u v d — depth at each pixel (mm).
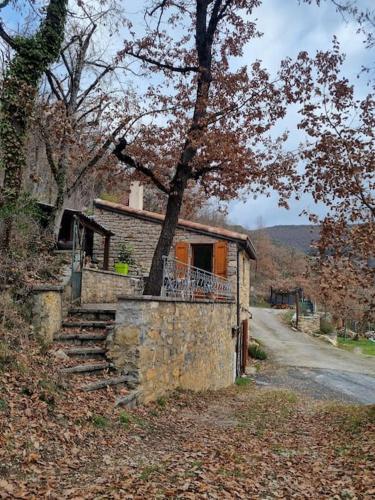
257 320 35688
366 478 4645
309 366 20703
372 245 7074
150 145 11977
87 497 3480
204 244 16344
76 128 12047
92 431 5039
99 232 15039
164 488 3865
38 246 9555
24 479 3619
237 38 11562
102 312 8578
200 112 10328
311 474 4926
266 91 10438
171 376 8367
